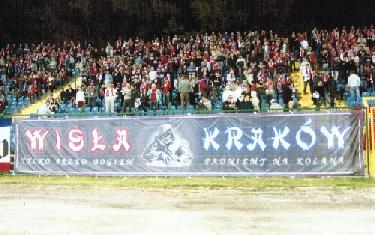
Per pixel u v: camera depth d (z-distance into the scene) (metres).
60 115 16.41
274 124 13.98
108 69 27.44
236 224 8.42
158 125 14.95
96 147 15.52
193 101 23.31
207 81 23.39
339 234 7.62
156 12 43.53
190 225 8.42
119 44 32.69
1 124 16.59
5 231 8.23
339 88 23.02
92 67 28.53
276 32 41.12
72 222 8.85
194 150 14.60
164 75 25.75
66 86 30.30
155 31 45.66
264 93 21.67
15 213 9.80
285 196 11.34
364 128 13.59
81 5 46.12
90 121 15.61
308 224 8.34
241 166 14.19
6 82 32.12
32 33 48.84
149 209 10.03
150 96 22.80
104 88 25.69
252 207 10.03
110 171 15.32
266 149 14.02
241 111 15.63
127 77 26.12
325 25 41.78
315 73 22.61
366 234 7.59
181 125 14.74
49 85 29.30
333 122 13.59
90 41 47.91
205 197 11.46
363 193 11.47
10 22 47.78
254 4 40.09
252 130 14.14
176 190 12.59
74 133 15.76
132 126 15.19
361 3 40.34
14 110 28.03
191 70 25.09
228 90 21.38
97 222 8.81
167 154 14.82
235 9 40.59
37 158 16.12
